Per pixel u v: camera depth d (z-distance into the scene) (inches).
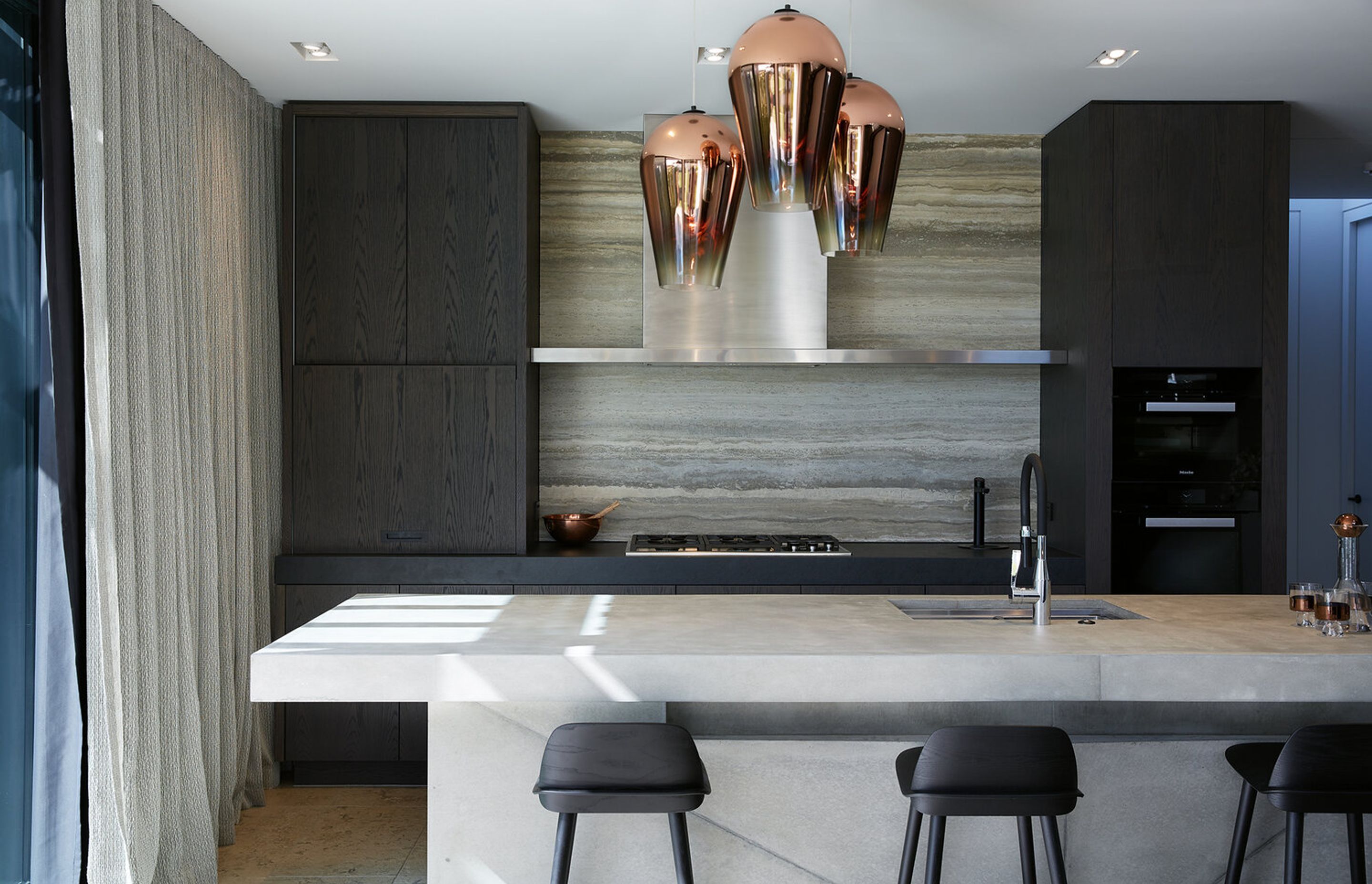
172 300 127.3
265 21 131.4
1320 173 204.5
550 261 185.2
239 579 149.9
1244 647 97.0
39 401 115.0
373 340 165.0
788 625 106.0
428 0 125.1
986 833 101.4
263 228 161.6
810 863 100.6
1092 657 93.4
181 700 128.0
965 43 138.0
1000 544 183.6
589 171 184.7
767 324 169.3
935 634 102.0
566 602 119.8
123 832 109.5
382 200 164.6
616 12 128.1
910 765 91.8
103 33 112.7
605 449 186.7
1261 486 162.9
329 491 164.6
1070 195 171.2
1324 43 137.3
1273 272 162.6
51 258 108.9
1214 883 102.4
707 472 187.3
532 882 100.8
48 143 107.9
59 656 112.1
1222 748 102.1
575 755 85.3
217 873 129.7
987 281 187.5
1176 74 149.9
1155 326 162.6
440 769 101.0
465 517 165.0
